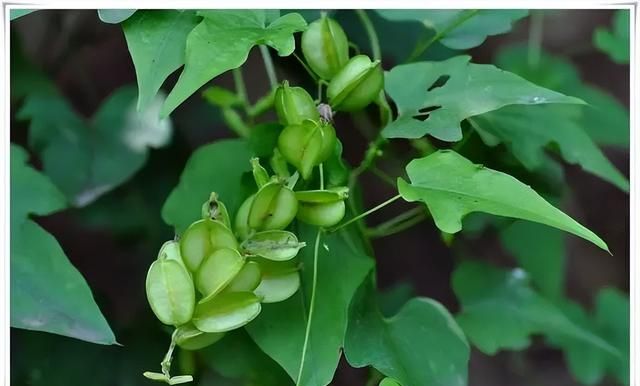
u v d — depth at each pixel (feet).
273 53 1.68
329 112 1.42
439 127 1.42
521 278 1.73
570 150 1.61
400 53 1.76
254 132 1.46
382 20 1.74
